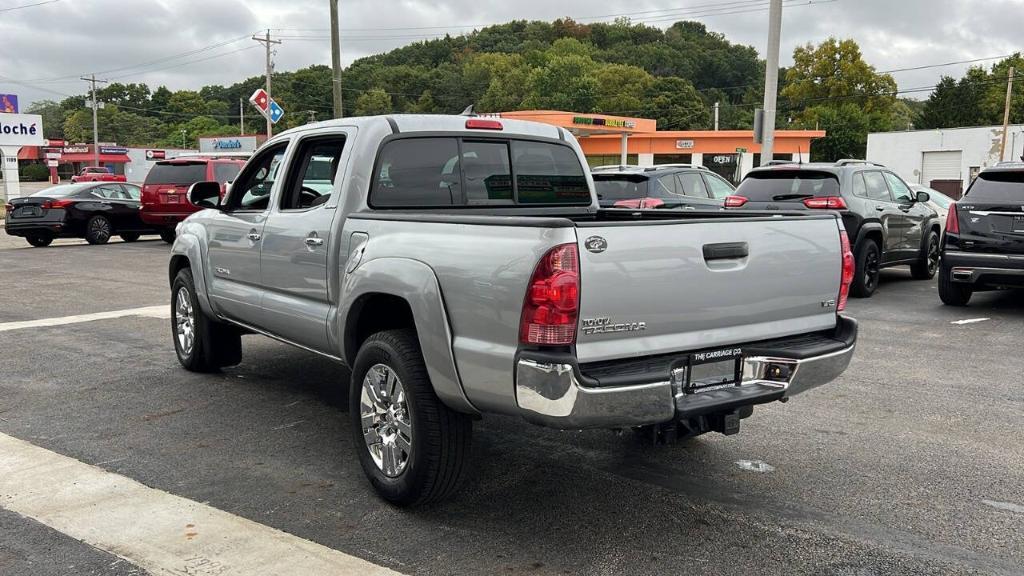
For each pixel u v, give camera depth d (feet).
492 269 11.04
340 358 15.08
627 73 334.24
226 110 480.64
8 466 14.71
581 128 163.94
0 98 109.19
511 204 16.76
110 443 16.05
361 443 13.64
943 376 21.44
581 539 11.85
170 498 13.26
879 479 14.26
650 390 10.78
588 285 10.52
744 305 12.25
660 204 36.88
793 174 34.88
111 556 11.19
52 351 24.17
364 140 14.88
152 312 30.83
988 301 34.22
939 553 11.44
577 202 17.92
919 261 40.68
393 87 365.40
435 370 11.87
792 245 12.85
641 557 11.28
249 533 11.96
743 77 393.29
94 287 37.63
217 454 15.44
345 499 13.33
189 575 10.65
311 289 15.46
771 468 14.78
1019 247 29.32
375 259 13.14
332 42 82.69
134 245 60.49
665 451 15.69
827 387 20.34
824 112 260.42
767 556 11.33
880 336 26.68
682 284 11.43
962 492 13.66
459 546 11.60
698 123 322.14
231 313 19.03
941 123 288.71
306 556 11.21
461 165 16.02
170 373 21.62
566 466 14.87
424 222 12.54
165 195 56.03
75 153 301.63
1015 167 29.96
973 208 30.42
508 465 14.90
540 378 10.40
